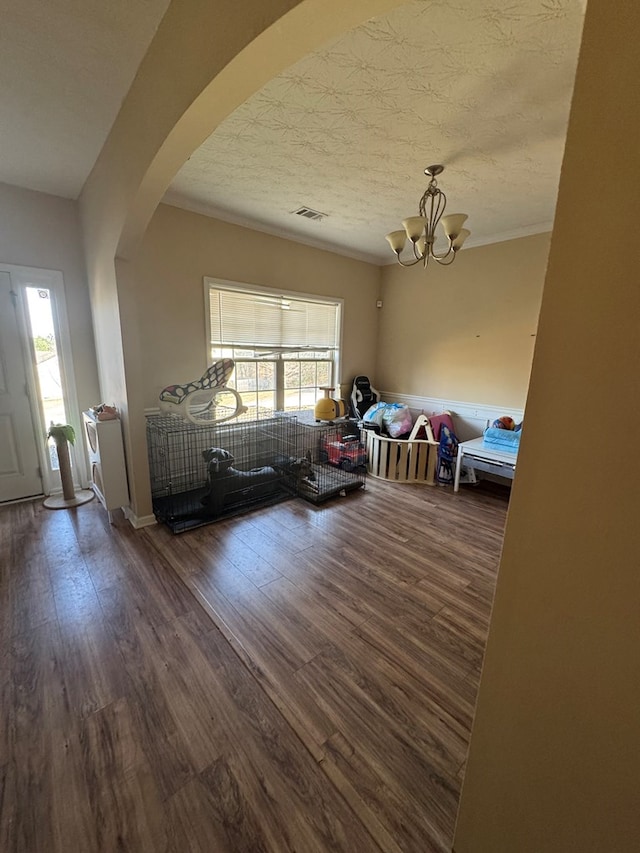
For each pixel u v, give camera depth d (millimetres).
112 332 2611
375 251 4426
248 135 2043
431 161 2309
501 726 768
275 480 3395
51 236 2957
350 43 1393
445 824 1038
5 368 2938
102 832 1005
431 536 2699
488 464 3352
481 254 3826
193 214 3100
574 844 698
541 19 1286
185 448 3354
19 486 3109
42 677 1474
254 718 1327
